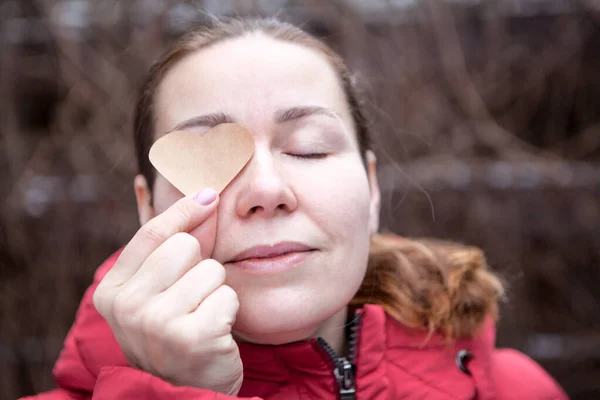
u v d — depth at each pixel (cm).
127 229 260
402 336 126
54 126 276
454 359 126
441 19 274
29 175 269
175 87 112
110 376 96
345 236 104
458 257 136
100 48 270
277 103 106
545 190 266
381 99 270
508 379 144
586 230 265
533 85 287
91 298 136
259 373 112
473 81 284
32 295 265
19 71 273
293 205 100
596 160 292
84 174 268
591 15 278
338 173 107
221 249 101
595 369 270
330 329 117
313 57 116
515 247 266
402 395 119
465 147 276
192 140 105
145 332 92
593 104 296
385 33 273
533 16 280
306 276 100
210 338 91
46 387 262
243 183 101
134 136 137
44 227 264
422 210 263
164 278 95
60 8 270
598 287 274
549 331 278
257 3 264
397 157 267
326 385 112
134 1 269
